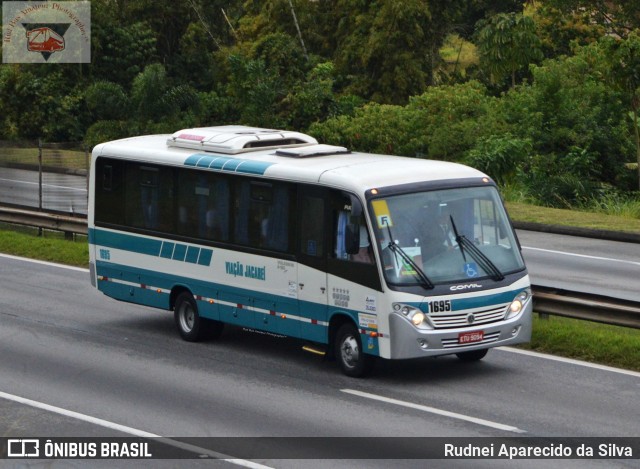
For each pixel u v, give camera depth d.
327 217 27.73
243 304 30.28
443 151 78.25
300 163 29.22
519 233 53.91
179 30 112.50
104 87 95.62
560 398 25.16
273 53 103.62
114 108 95.88
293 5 114.12
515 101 79.38
